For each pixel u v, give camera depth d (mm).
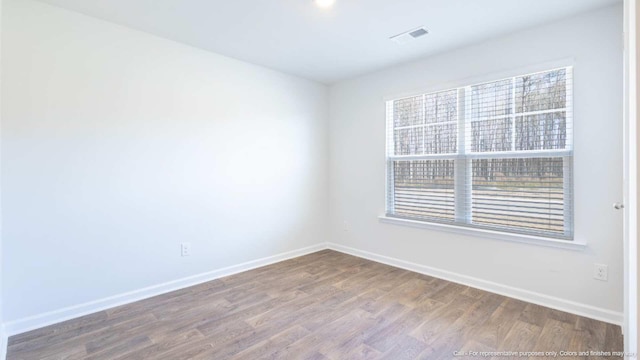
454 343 2104
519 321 2375
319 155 4309
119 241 2680
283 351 2023
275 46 3055
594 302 2398
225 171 3350
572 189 2484
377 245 3861
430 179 3379
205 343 2115
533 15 2424
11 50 2186
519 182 2771
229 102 3361
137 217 2773
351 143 4117
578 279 2463
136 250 2773
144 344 2102
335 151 4324
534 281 2676
